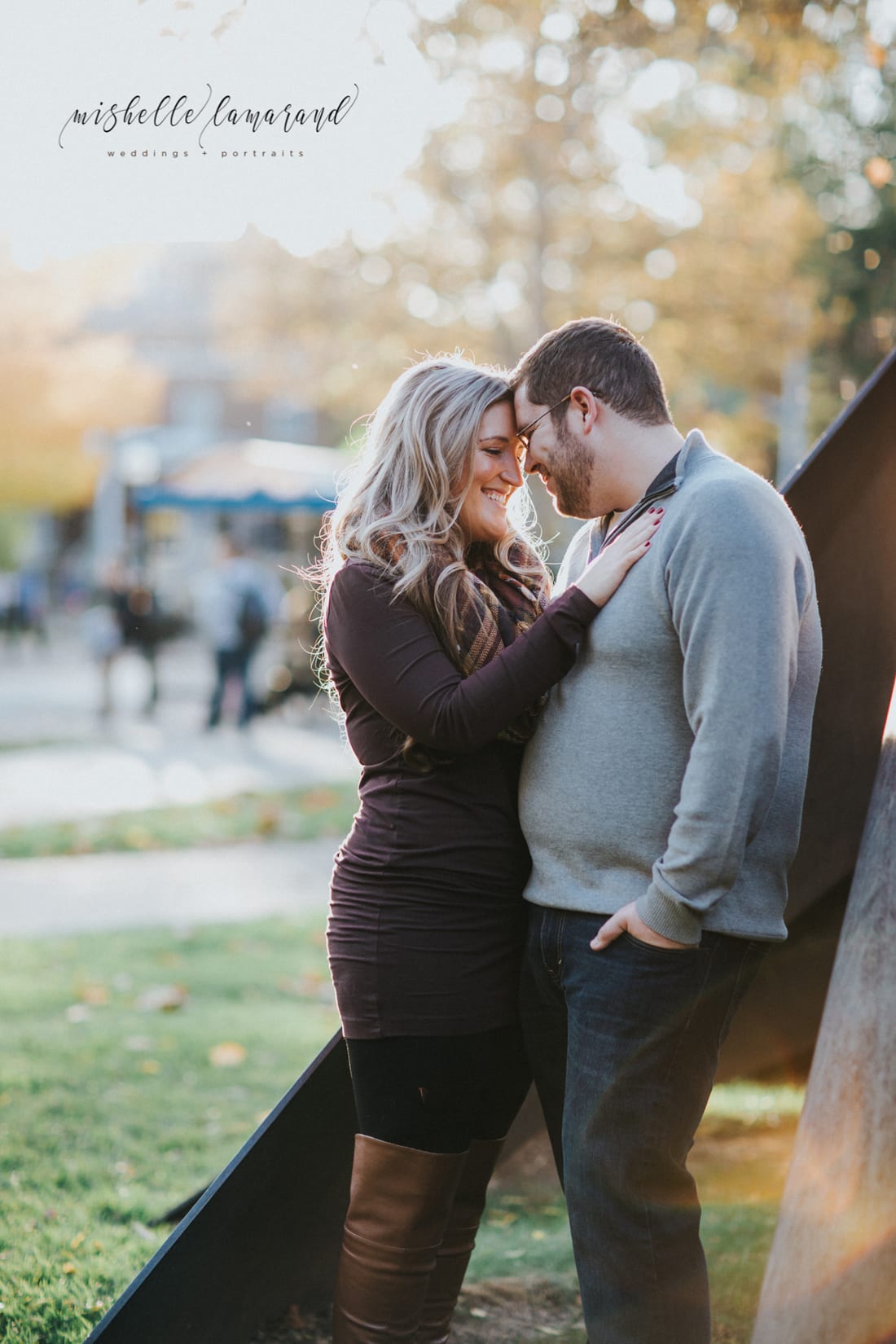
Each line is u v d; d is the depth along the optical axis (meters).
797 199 12.98
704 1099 2.05
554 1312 2.69
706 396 18.27
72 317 22.30
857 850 2.83
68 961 5.84
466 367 2.24
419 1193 2.17
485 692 2.01
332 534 2.25
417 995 2.12
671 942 1.91
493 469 2.19
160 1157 3.65
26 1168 3.55
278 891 7.42
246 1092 4.20
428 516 2.17
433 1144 2.16
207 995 5.38
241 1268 2.47
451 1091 2.15
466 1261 2.41
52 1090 4.18
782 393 16.59
